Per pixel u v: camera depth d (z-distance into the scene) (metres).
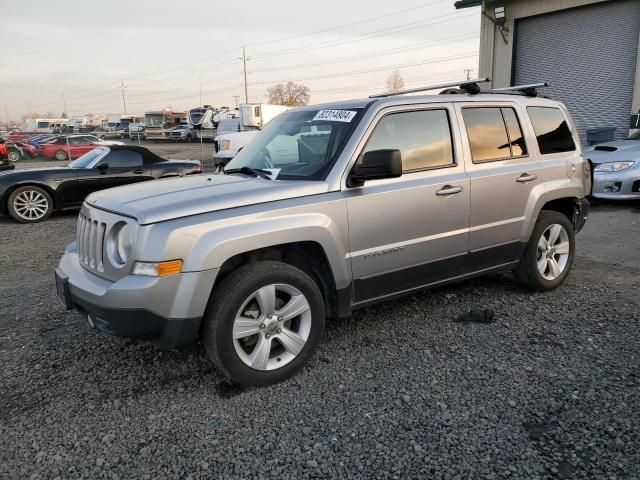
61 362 3.76
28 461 2.66
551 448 2.64
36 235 8.63
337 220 3.50
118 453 2.71
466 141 4.23
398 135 3.88
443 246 4.07
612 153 9.11
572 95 15.19
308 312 3.46
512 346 3.80
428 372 3.46
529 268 4.76
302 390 3.29
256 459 2.63
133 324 2.99
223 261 3.09
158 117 51.59
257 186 3.47
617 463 2.51
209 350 3.21
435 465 2.54
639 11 13.40
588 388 3.18
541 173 4.71
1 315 4.74
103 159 10.45
